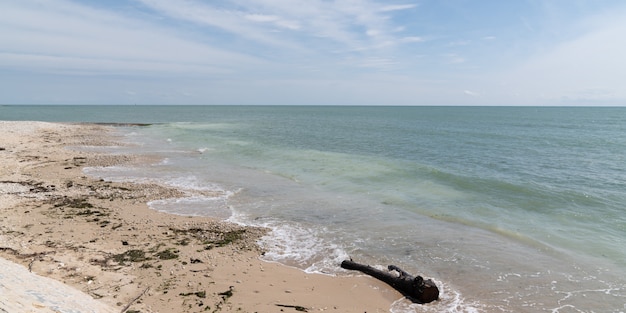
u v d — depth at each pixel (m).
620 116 107.06
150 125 57.72
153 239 10.14
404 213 13.30
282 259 9.38
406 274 8.02
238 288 7.62
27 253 8.52
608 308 7.24
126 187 15.98
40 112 113.88
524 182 17.78
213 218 12.39
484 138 38.94
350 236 11.05
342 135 43.56
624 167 22.06
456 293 7.83
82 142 31.89
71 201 13.33
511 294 7.78
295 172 20.69
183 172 20.20
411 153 28.22
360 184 17.78
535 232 11.33
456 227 11.86
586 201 14.48
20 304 4.58
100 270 8.00
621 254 9.64
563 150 29.66
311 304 7.15
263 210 13.54
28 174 17.56
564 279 8.40
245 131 49.53
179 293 7.26
